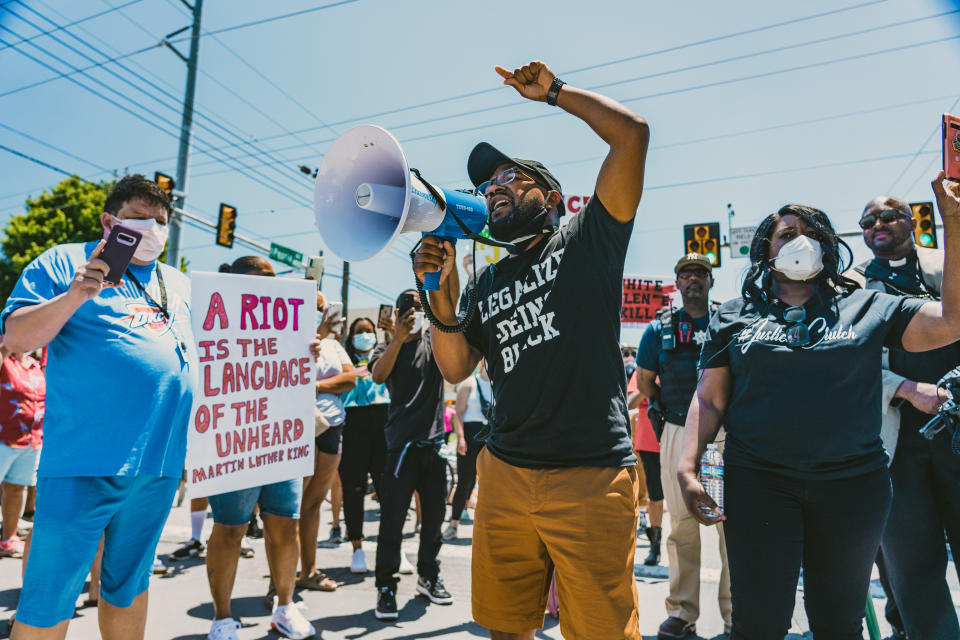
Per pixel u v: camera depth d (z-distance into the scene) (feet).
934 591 7.55
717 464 8.31
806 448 6.11
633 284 23.98
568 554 5.59
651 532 15.14
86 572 6.44
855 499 6.05
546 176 6.42
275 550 10.07
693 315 11.62
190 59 44.62
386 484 11.71
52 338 6.15
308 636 10.01
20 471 14.76
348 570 14.55
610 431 5.74
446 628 10.61
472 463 18.95
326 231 5.79
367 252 5.53
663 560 15.64
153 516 6.97
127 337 6.79
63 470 6.33
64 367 6.56
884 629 10.31
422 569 12.17
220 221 46.06
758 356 6.49
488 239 5.85
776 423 6.26
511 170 6.27
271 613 11.12
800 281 6.88
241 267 10.89
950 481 7.54
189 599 11.82
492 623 6.23
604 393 5.76
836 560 6.16
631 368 24.03
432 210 5.55
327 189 5.88
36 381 14.67
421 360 12.18
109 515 6.50
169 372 7.02
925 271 8.72
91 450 6.39
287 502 10.05
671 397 11.19
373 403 14.65
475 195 6.06
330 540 17.83
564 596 5.76
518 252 6.36
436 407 12.22
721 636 10.36
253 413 9.51
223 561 9.43
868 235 9.03
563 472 5.69
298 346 10.16
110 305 6.81
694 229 48.14
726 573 10.52
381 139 5.44
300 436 10.05
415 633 10.37
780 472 6.22
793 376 6.28
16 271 96.68
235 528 9.46
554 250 6.01
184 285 7.94
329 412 13.05
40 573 6.23
